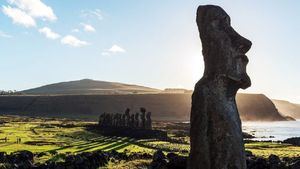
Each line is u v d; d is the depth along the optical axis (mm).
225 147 14078
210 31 14930
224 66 14531
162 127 118625
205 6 15344
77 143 54938
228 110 14391
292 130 149125
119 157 32219
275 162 24484
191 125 14859
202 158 14305
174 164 23750
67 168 27812
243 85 14766
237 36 14844
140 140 63094
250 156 26906
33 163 29922
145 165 27734
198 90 14828
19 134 70438
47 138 62781
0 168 28062
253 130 146625
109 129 84688
